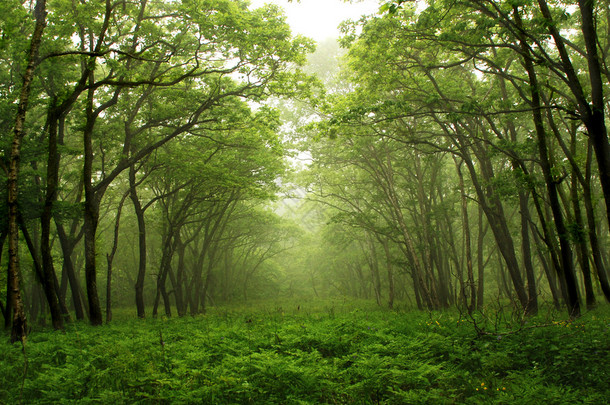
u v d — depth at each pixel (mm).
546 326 8555
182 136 21078
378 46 15062
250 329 11141
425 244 22703
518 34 11805
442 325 10320
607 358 6461
